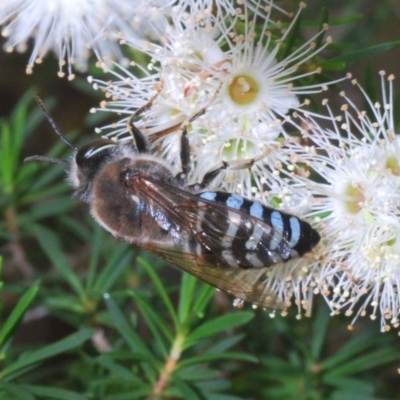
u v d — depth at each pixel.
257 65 0.12
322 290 0.12
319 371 0.12
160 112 0.12
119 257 0.12
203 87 0.12
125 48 0.13
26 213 0.13
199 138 0.12
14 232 0.13
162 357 0.12
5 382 0.11
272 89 0.12
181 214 0.11
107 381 0.12
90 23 0.12
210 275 0.11
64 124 0.15
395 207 0.12
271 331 0.13
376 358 0.12
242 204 0.11
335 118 0.12
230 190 0.12
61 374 0.13
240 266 0.11
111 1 0.12
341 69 0.12
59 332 0.15
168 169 0.12
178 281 0.13
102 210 0.11
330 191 0.12
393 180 0.12
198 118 0.12
